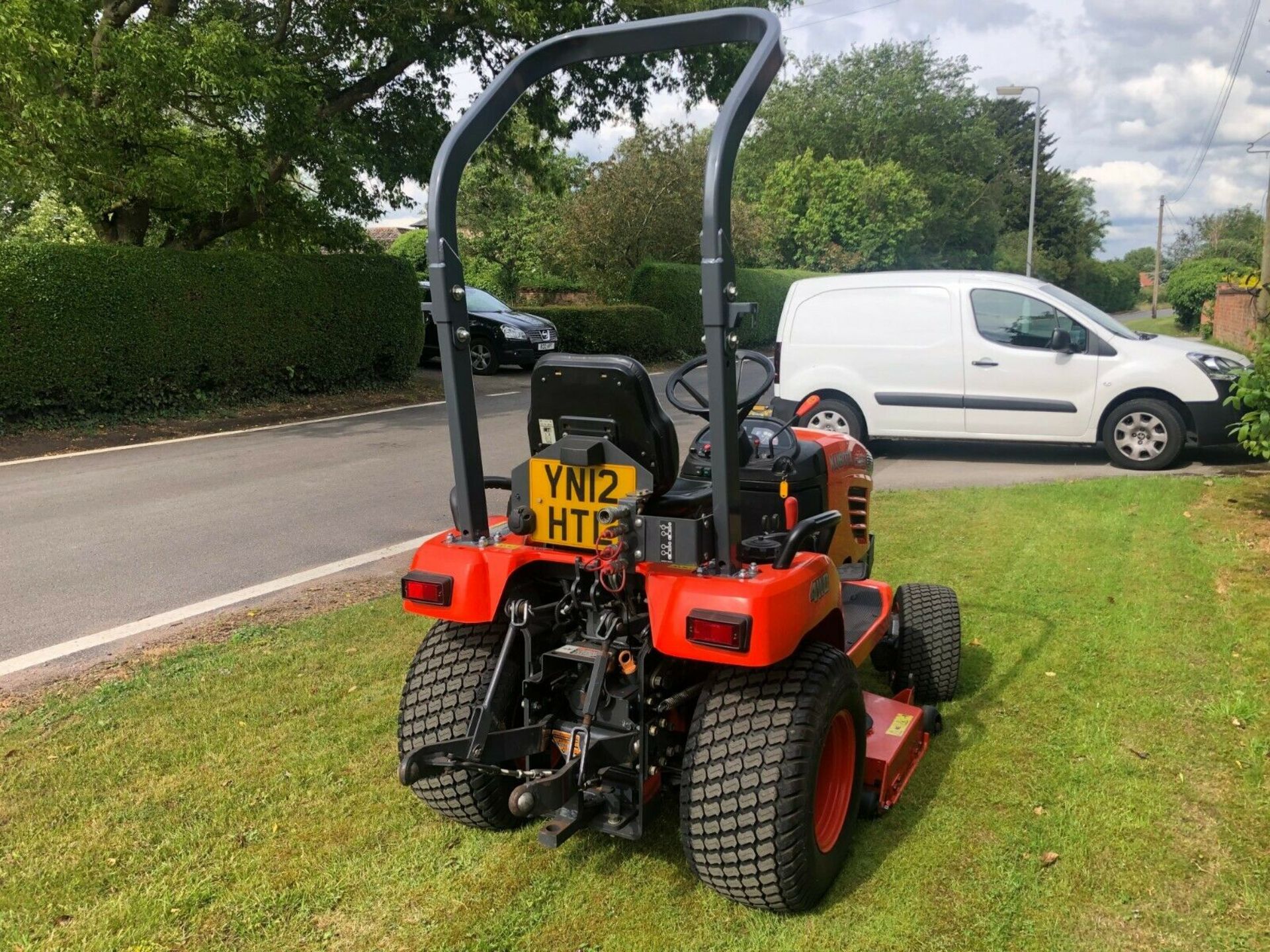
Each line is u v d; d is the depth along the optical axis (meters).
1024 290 9.77
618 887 2.98
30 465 9.94
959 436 10.05
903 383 10.16
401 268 16.20
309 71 14.21
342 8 14.06
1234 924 2.76
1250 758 3.66
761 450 3.95
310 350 14.75
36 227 19.64
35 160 11.09
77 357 11.68
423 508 8.20
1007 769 3.65
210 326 13.20
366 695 4.39
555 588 3.16
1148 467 9.37
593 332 21.62
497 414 13.82
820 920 2.80
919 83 49.47
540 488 2.98
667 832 3.28
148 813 3.41
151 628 5.33
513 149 17.72
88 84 11.25
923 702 4.25
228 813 3.40
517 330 18.77
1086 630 5.05
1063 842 3.16
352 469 9.84
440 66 15.34
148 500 8.43
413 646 4.99
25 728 4.07
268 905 2.91
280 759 3.80
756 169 49.19
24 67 10.35
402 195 16.66
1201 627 5.03
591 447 2.83
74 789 3.57
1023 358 9.69
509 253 34.91
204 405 13.48
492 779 3.17
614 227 26.95
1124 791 3.47
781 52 2.66
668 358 23.64
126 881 3.03
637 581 2.91
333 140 13.98
